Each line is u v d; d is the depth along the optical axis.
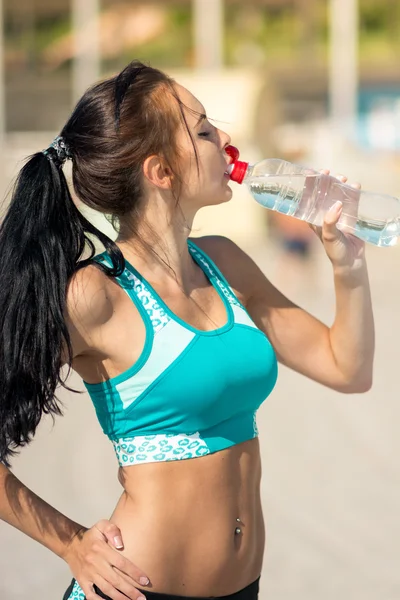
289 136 38.03
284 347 3.89
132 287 3.35
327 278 23.66
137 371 3.27
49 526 3.27
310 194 3.86
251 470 3.49
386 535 7.13
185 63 44.72
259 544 3.55
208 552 3.32
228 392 3.32
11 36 44.66
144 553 3.25
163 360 3.27
